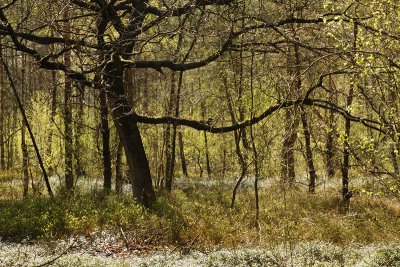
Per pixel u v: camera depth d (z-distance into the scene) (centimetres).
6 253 1088
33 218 1423
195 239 1316
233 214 1669
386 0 1012
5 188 2441
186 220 1484
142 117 1797
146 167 1825
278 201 1938
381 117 1135
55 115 2566
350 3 1075
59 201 1655
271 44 1562
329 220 1516
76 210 1509
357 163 1323
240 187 2522
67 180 2141
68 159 2117
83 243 1255
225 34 1631
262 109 1827
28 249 1154
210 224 1442
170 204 1758
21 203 1669
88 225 1382
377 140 1190
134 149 1808
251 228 1504
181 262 1027
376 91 1139
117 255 1193
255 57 1858
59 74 2119
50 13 1254
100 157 2567
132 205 1579
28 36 1491
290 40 1430
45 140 2589
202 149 4019
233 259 1018
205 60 1700
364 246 1179
